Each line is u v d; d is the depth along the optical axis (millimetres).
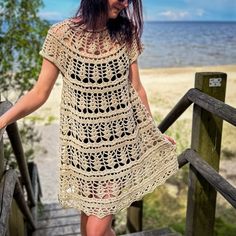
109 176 1319
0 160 1472
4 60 4031
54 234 2855
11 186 1458
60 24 1225
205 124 1772
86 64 1220
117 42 1245
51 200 5266
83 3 1199
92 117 1253
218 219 4328
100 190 1330
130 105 1314
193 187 1865
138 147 1370
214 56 15430
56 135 6559
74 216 3166
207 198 1887
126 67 1276
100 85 1237
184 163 1910
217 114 1470
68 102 1271
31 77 4148
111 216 1398
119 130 1295
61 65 1240
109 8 1199
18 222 2107
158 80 10586
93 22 1196
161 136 1445
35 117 5961
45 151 6520
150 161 1436
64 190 1362
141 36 1327
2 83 4129
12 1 3967
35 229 2873
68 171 1340
